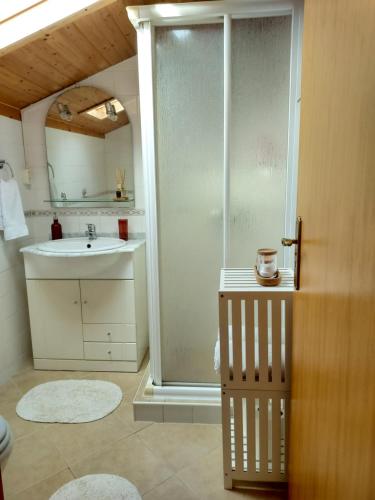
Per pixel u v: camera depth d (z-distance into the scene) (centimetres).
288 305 142
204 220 198
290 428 142
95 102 267
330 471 83
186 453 181
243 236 198
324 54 88
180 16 176
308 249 106
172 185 196
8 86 234
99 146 274
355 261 67
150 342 210
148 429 199
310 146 103
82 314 251
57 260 243
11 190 244
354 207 68
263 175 192
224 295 143
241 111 186
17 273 265
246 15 176
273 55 180
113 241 268
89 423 204
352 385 69
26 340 277
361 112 64
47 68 231
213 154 192
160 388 209
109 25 212
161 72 187
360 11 65
